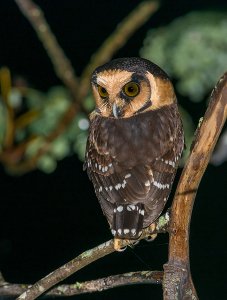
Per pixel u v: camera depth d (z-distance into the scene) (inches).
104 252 336.2
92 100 492.7
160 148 357.4
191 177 323.3
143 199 340.5
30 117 503.8
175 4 601.3
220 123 319.0
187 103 577.6
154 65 379.2
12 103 515.2
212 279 608.7
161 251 588.4
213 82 490.6
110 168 352.2
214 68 487.8
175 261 327.0
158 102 374.0
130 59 376.2
